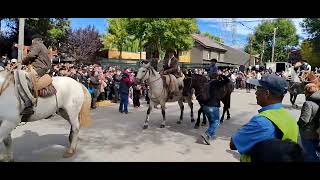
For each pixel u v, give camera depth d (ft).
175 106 58.90
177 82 39.78
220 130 38.19
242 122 44.68
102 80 57.98
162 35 104.32
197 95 38.09
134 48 142.61
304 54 182.39
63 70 50.24
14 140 29.63
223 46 214.07
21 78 21.34
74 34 124.47
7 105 20.99
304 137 17.98
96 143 29.94
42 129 34.50
